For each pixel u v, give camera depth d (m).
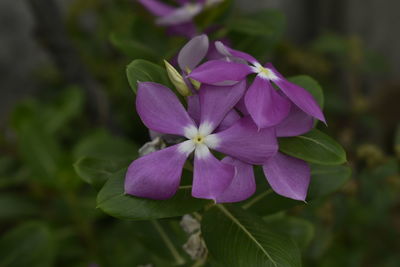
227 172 0.24
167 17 0.36
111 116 0.56
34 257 0.40
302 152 0.25
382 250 0.50
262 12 0.35
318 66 0.64
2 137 0.59
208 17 0.36
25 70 0.72
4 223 0.56
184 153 0.25
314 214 0.40
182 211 0.25
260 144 0.24
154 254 0.32
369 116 0.60
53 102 0.56
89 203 0.44
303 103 0.24
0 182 0.48
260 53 0.34
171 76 0.25
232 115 0.25
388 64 0.63
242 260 0.25
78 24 0.68
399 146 0.40
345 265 0.47
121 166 0.27
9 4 0.71
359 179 0.41
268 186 0.29
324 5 0.75
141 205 0.25
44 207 0.49
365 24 0.71
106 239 0.46
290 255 0.25
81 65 0.54
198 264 0.30
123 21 0.63
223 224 0.26
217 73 0.24
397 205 0.54
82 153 0.46
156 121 0.25
